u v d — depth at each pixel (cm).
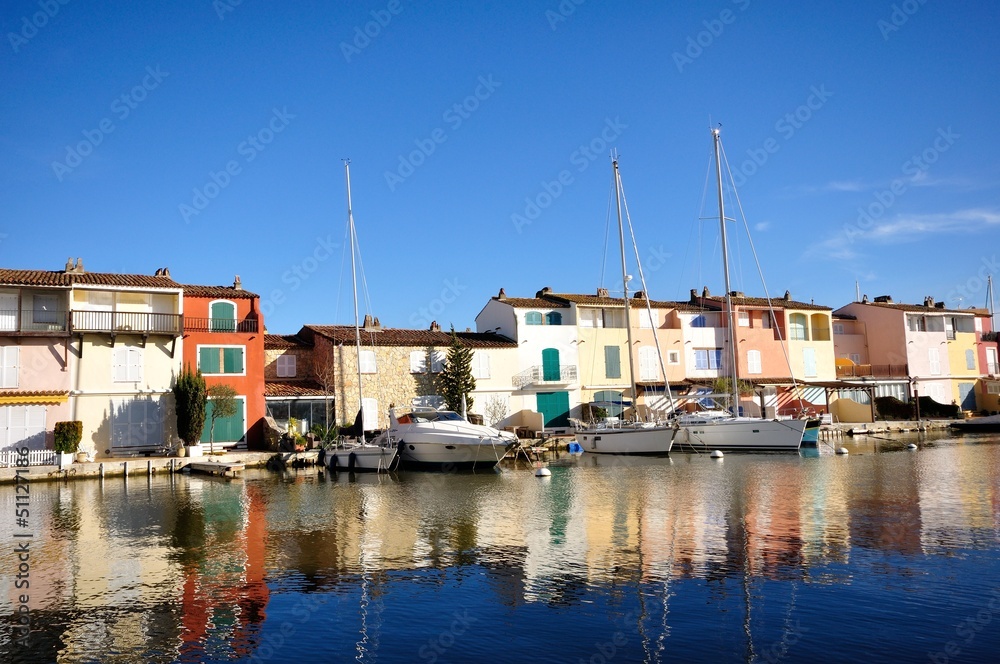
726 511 2141
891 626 1191
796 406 5694
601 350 5200
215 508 2370
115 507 2402
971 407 6769
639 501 2366
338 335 4444
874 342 6631
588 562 1609
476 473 3341
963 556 1567
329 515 2227
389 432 3688
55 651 1168
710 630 1196
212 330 3959
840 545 1688
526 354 4947
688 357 5484
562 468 3469
